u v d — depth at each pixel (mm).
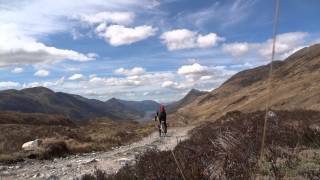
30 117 78938
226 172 8195
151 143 25953
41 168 16172
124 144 29516
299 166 8242
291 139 11445
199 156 10156
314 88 103250
